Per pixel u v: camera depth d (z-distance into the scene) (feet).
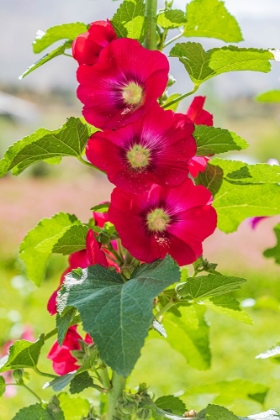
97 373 4.37
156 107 3.96
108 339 3.64
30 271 4.81
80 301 3.76
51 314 4.27
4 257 23.27
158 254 4.04
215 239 25.27
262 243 24.80
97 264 3.98
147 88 3.96
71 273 3.93
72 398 4.94
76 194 43.11
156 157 4.01
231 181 4.28
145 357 13.65
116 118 3.94
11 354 4.20
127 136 3.98
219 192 4.46
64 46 4.19
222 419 4.22
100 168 3.98
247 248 24.14
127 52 3.96
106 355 3.62
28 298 16.72
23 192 42.98
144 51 3.97
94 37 4.05
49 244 4.29
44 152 4.10
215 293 4.14
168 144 4.00
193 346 5.08
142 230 4.07
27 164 4.18
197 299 4.18
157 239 4.07
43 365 11.75
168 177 3.98
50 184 49.21
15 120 68.95
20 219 31.89
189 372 12.89
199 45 4.03
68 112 90.53
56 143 4.08
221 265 22.49
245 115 81.56
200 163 4.22
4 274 21.88
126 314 3.68
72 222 4.66
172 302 4.25
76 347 4.55
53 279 21.43
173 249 4.08
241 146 4.10
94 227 4.27
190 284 4.08
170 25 4.25
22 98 93.35
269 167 4.19
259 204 4.49
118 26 4.09
